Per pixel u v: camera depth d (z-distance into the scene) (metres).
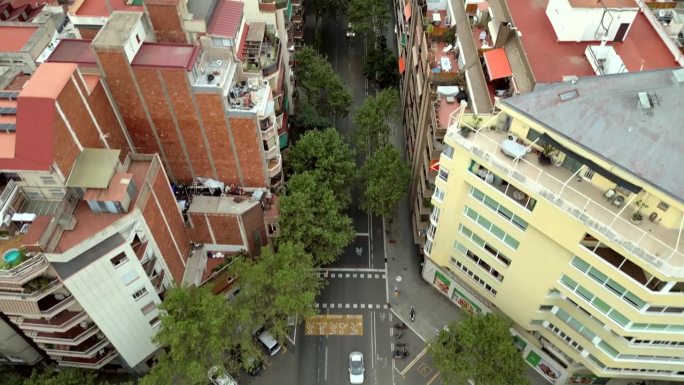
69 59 47.19
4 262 39.47
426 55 61.34
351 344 59.09
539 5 58.00
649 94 37.66
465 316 52.56
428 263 61.44
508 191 42.47
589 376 52.34
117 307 46.53
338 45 100.94
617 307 39.66
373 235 70.31
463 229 50.16
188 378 48.25
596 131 37.75
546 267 43.34
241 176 57.56
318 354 58.25
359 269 66.38
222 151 54.34
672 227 36.34
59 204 42.94
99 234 41.56
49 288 42.47
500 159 41.16
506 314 52.56
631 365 45.47
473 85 54.53
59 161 41.12
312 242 59.12
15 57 61.72
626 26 51.56
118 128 50.59
